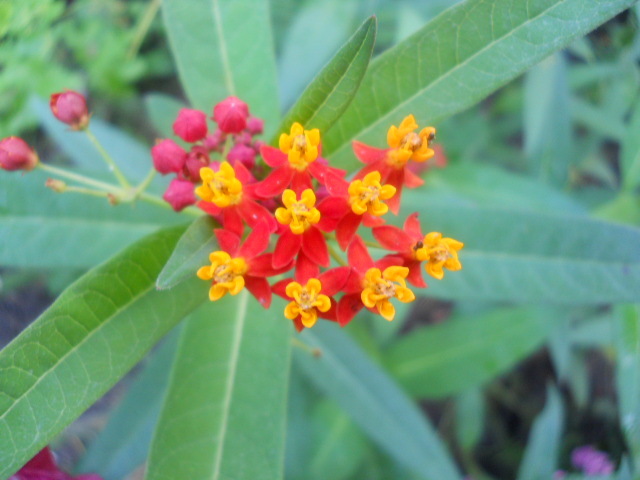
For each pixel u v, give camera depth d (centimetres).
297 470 17
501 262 12
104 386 9
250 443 11
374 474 18
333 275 9
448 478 14
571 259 12
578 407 21
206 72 12
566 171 19
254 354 11
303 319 9
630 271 12
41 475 11
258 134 11
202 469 10
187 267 8
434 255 9
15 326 19
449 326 17
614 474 16
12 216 12
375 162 10
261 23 12
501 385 24
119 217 13
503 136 23
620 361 14
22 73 17
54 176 13
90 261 13
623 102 20
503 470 23
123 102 25
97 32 22
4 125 18
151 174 10
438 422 24
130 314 9
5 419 8
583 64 22
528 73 19
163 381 15
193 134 10
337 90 9
